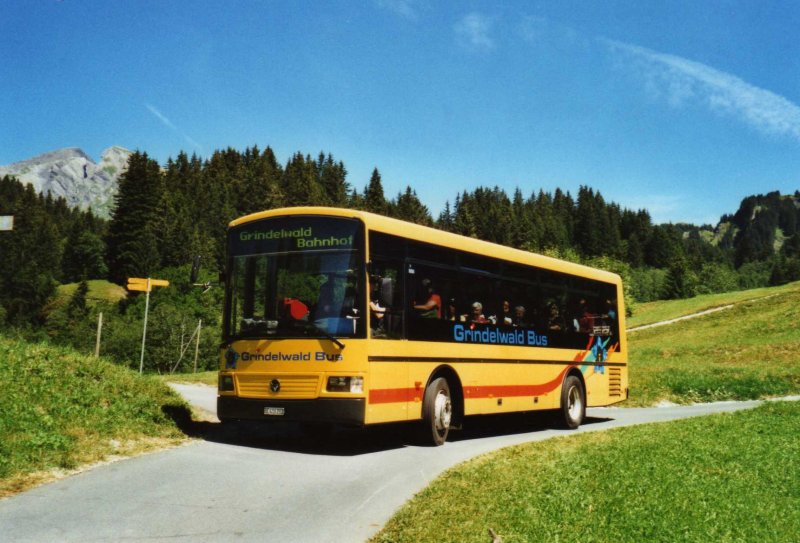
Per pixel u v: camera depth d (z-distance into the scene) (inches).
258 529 287.9
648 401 1069.1
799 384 1254.9
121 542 263.1
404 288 492.1
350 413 440.8
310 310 461.7
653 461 442.0
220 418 479.8
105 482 351.9
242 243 492.4
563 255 4274.1
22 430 398.9
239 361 474.0
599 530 288.8
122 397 514.3
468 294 561.6
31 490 331.0
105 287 5521.7
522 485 361.7
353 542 276.2
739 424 669.3
